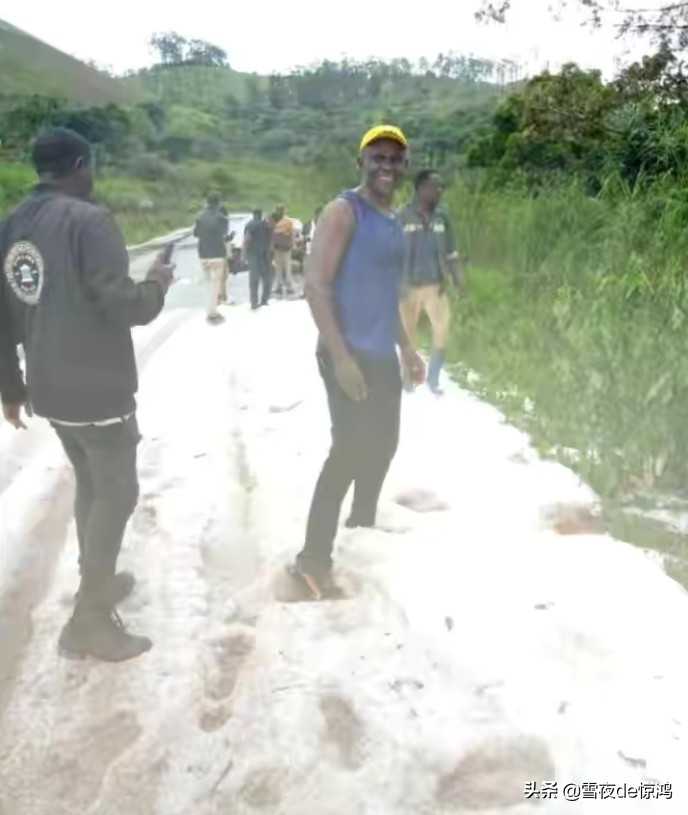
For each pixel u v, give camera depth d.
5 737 3.37
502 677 3.40
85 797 3.10
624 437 5.86
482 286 10.95
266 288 14.88
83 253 3.56
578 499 5.14
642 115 16.75
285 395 7.66
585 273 10.09
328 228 3.96
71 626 3.84
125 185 44.62
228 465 5.95
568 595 3.91
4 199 27.89
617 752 3.01
